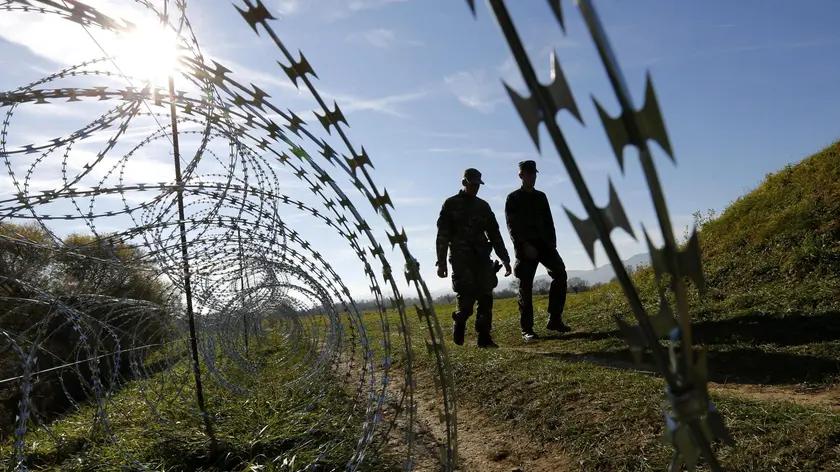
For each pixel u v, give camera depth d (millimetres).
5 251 3654
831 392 4559
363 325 4523
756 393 4730
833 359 5184
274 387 6906
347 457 4461
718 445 3436
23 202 2947
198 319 5801
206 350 6129
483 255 8375
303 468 4281
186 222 3893
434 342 2396
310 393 6465
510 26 863
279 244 4684
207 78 2463
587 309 10523
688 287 9055
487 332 8344
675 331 916
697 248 863
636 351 958
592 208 893
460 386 6223
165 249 4176
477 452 4520
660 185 833
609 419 4223
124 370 7285
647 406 4199
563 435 4281
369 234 2652
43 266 3883
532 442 4434
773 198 10242
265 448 4902
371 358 4281
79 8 2295
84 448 4969
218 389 6574
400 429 5238
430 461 4422
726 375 5402
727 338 6527
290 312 9656
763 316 6832
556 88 861
